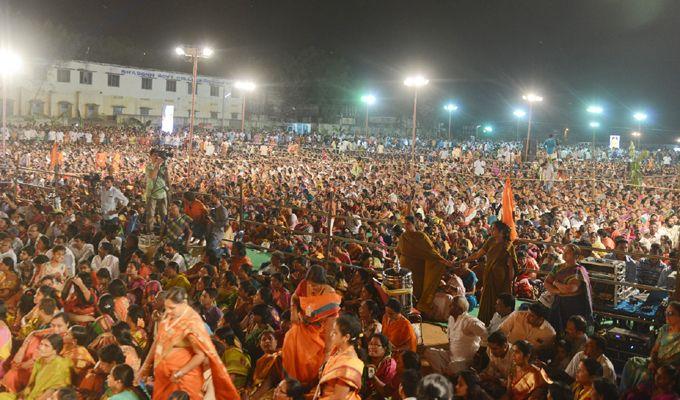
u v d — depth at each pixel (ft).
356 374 18.66
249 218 51.88
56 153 81.05
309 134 208.44
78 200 57.31
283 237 44.21
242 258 35.40
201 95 223.71
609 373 22.29
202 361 19.22
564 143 236.84
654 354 21.65
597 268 28.84
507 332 26.27
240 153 147.95
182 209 43.86
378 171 109.60
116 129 171.94
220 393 19.66
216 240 40.88
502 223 29.86
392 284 28.02
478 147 190.19
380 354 22.68
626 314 27.89
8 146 120.98
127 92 206.28
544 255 40.81
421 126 271.28
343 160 142.72
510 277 29.71
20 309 29.60
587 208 67.77
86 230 42.80
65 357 22.97
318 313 22.24
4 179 70.85
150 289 30.81
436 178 100.99
